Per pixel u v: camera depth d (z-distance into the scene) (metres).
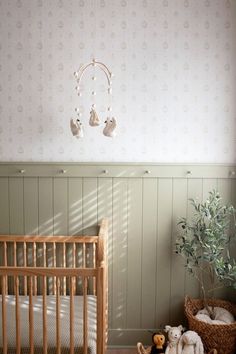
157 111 2.75
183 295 2.85
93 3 2.67
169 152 2.77
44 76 2.71
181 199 2.78
